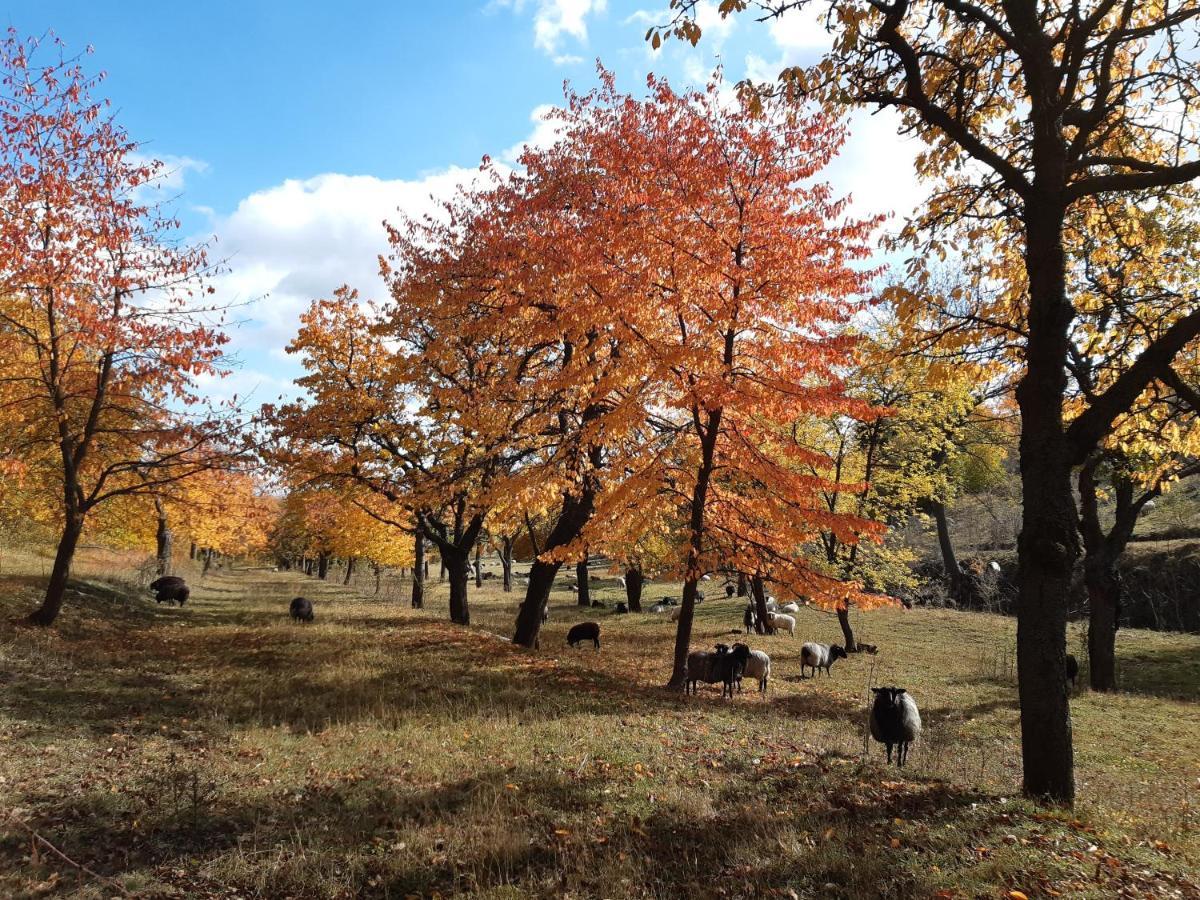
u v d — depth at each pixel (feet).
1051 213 24.85
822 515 42.14
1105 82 25.88
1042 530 23.94
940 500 87.10
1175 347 22.90
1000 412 65.41
